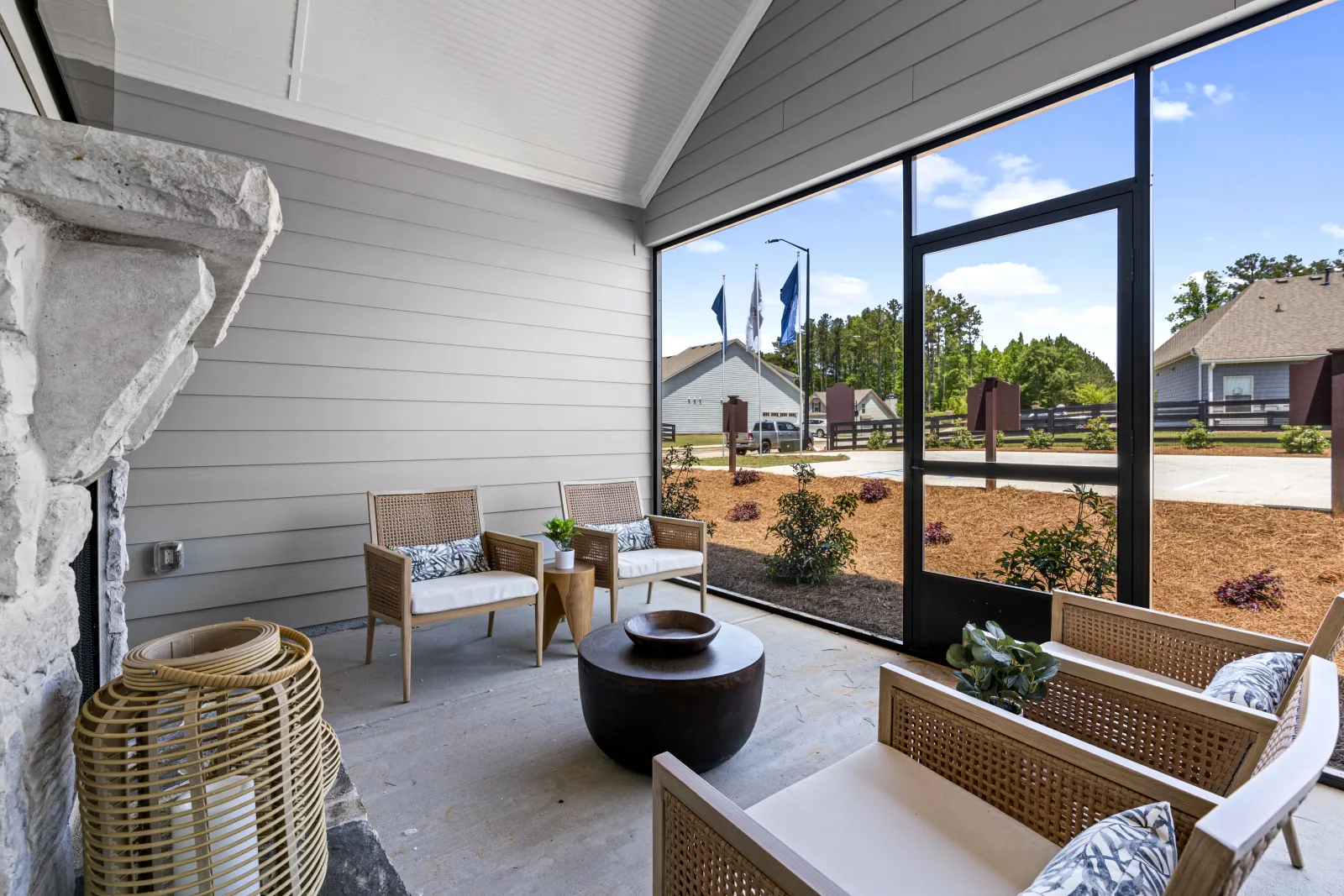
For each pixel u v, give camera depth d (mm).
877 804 1178
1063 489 2594
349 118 3443
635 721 1926
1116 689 1351
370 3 3098
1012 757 1167
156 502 2992
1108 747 1361
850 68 3215
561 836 1746
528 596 3002
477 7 3264
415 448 3717
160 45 2906
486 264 3965
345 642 3291
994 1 2633
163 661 978
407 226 3670
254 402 3230
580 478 4398
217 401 3135
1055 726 1449
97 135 696
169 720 939
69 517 859
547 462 4242
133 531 2939
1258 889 1527
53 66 1192
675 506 4684
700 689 1898
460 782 2010
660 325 4766
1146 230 2328
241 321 3193
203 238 819
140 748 923
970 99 2709
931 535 3033
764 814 1144
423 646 3262
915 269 3070
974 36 2697
